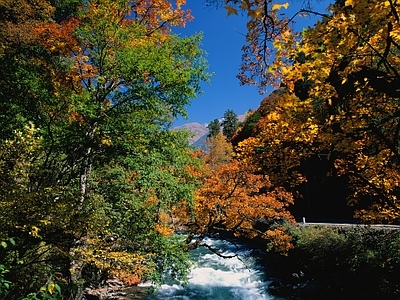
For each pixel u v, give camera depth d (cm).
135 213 984
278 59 393
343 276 1255
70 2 1048
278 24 354
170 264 983
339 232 1520
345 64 383
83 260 724
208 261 2122
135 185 1002
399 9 323
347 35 340
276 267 1833
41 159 839
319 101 533
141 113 837
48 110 804
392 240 1138
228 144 4191
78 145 804
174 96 838
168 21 1066
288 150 625
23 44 891
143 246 959
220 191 1439
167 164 909
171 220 1520
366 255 1152
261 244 2312
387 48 342
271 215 1575
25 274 593
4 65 828
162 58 786
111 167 1012
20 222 555
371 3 312
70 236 682
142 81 812
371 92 469
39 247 677
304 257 1524
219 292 1538
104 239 821
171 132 918
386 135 512
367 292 1129
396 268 1056
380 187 595
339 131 505
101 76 804
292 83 462
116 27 795
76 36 868
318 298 1321
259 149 666
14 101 787
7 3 995
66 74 860
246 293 1512
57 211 586
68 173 901
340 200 2391
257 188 1489
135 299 1431
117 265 802
